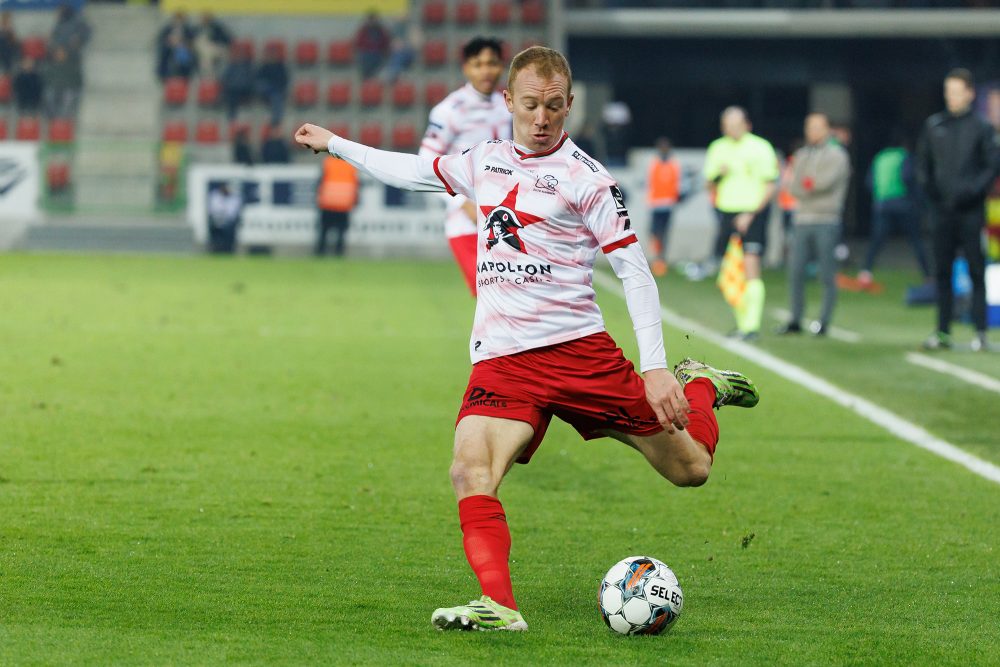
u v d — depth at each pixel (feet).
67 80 400.06
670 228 308.40
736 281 169.48
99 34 420.77
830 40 425.28
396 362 142.41
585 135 339.36
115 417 106.01
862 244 409.69
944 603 60.18
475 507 54.49
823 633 54.85
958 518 78.02
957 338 173.17
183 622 54.34
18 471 85.35
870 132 436.76
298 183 319.88
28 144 325.62
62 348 147.33
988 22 412.36
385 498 80.38
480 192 57.47
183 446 95.25
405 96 411.13
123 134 402.72
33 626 53.26
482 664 49.16
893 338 172.65
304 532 71.51
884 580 64.28
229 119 399.44
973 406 119.03
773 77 427.74
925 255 242.37
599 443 100.58
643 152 316.40
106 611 55.83
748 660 50.72
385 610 56.85
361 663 49.01
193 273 260.42
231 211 320.91
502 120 105.70
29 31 428.56
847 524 76.18
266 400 116.16
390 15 422.00
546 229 56.44
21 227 326.85
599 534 73.05
